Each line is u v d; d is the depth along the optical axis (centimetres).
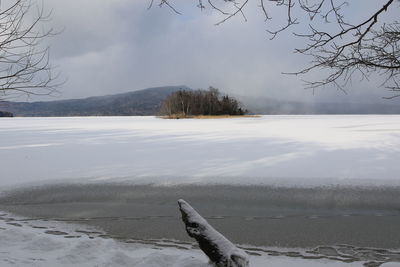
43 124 3825
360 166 1091
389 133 2147
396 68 359
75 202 776
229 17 330
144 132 2459
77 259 411
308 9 335
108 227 618
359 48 361
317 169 1057
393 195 782
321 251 507
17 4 511
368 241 543
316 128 2698
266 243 540
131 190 859
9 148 1622
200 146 1631
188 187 877
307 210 698
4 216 690
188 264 375
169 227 613
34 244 461
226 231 593
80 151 1509
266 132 2356
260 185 884
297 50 362
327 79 369
